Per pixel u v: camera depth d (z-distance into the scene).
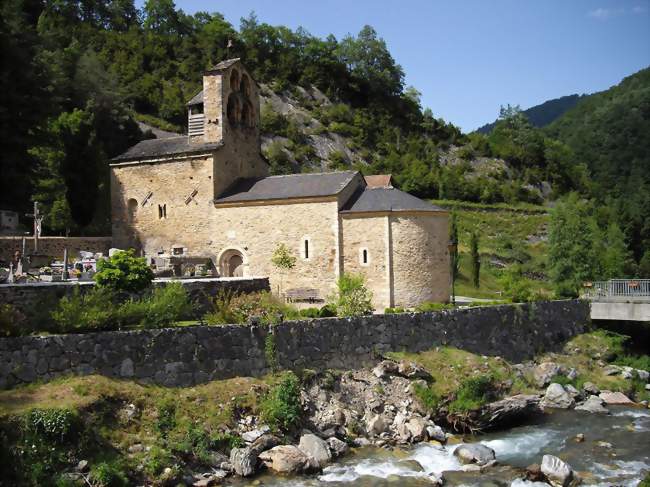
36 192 50.84
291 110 119.81
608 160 138.88
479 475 21.55
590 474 22.02
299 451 21.44
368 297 37.31
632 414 30.75
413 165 108.62
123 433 19.61
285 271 41.59
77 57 76.81
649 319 40.12
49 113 44.38
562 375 35.03
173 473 18.86
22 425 17.45
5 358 19.41
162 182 46.16
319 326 27.61
